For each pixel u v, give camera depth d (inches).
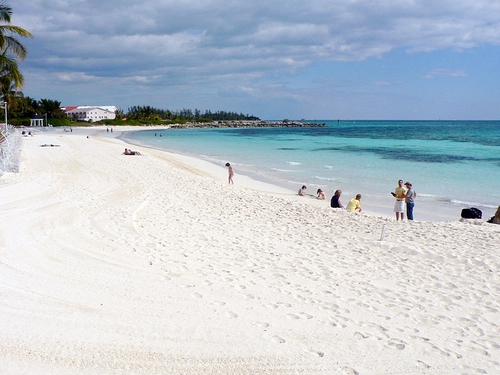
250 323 221.8
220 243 371.9
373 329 223.8
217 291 262.2
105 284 262.5
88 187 624.4
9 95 2234.3
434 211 617.6
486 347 211.6
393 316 241.3
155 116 5940.0
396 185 831.7
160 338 201.0
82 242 348.2
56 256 309.6
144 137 2650.1
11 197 507.5
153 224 427.8
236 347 197.0
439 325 233.0
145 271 289.9
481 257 348.2
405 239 404.2
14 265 285.7
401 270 320.2
